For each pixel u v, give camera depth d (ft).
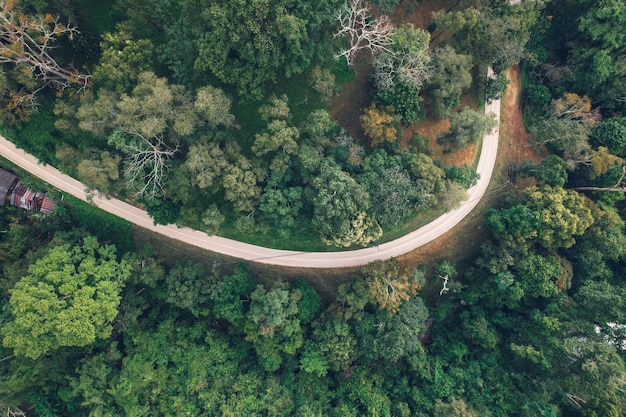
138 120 151.84
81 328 156.87
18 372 170.40
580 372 178.40
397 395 207.82
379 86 177.06
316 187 169.37
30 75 151.02
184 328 201.57
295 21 144.36
